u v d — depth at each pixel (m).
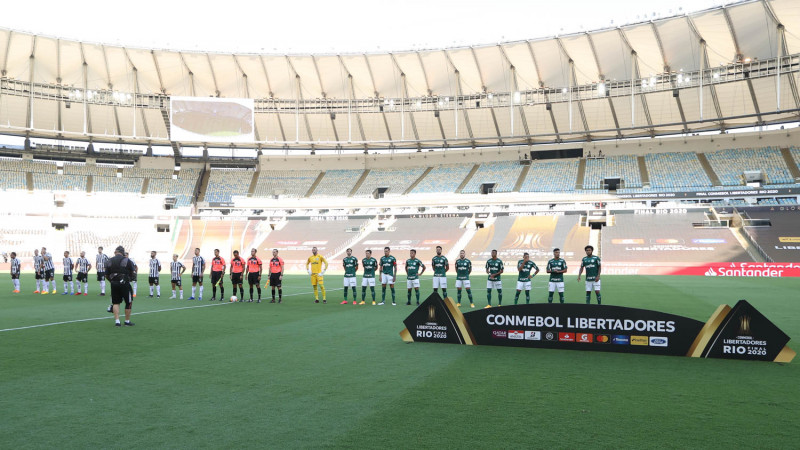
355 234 50.75
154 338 9.91
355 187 57.75
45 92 48.47
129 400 5.63
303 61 51.72
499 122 54.72
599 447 4.28
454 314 9.25
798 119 47.81
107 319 12.79
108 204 52.97
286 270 42.22
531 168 56.19
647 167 52.59
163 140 56.03
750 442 4.41
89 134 51.62
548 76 49.75
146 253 48.69
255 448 4.25
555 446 4.30
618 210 48.72
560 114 52.84
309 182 59.03
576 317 8.61
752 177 47.81
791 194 45.34
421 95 53.34
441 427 4.77
